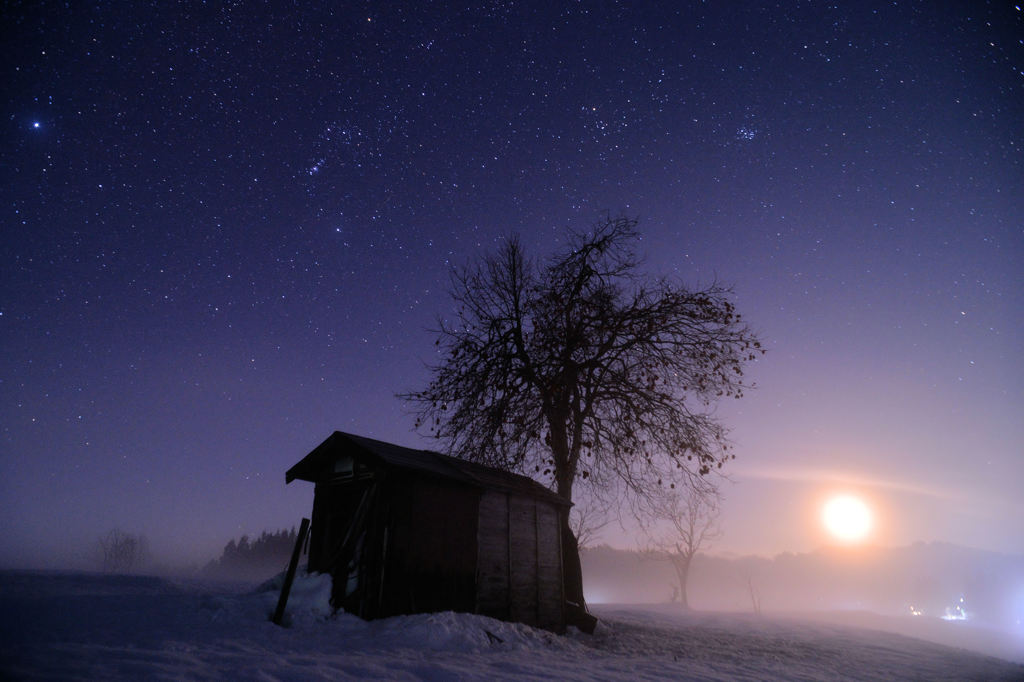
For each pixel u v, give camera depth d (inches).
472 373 776.9
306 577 457.4
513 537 565.6
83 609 434.0
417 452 575.5
